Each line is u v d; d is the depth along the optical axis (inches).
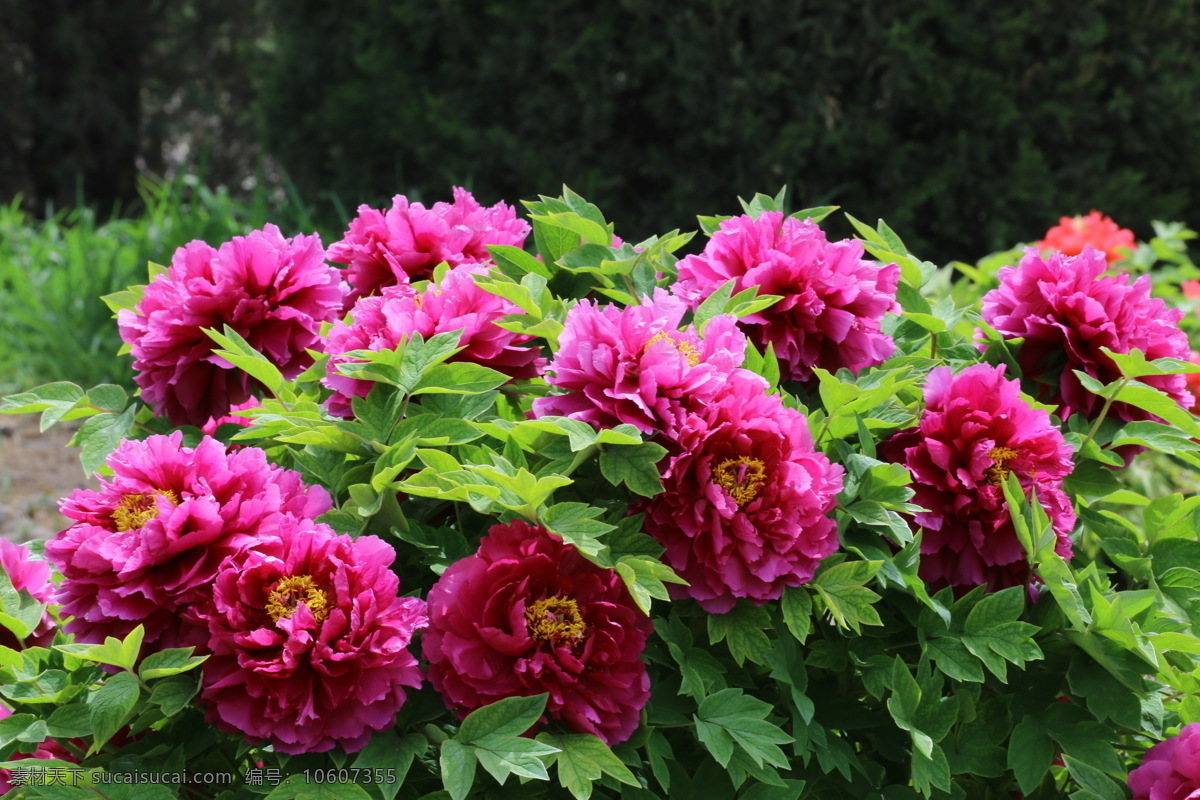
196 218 242.7
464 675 56.2
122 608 55.6
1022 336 75.2
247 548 56.2
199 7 553.9
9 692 59.2
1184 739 65.6
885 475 62.4
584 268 72.6
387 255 76.8
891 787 66.4
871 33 237.6
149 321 70.5
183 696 54.9
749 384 60.7
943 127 245.3
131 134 537.3
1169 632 66.1
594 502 63.4
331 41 289.0
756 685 67.3
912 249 246.4
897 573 61.8
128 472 58.6
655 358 58.7
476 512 66.8
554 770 61.9
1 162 542.0
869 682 63.3
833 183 250.8
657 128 264.4
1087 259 76.1
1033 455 66.7
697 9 244.2
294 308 72.9
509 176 261.4
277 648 54.8
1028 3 239.0
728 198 251.1
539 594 58.0
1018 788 71.4
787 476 59.0
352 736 54.7
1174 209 252.4
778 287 69.8
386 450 60.4
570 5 251.8
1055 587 63.7
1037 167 241.4
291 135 294.5
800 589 60.8
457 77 265.3
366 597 54.6
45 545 57.4
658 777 58.9
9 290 253.4
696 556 59.5
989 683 69.3
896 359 74.9
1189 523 74.7
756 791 61.3
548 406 60.0
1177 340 77.0
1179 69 250.1
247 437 65.2
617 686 57.2
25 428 211.3
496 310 66.8
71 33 518.0
